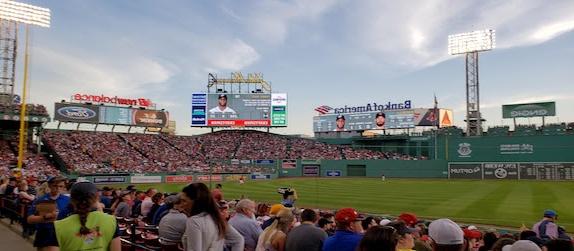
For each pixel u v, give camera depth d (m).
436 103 92.94
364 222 8.92
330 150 90.38
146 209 12.49
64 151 65.75
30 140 66.81
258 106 89.25
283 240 6.92
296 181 68.50
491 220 26.00
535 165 72.38
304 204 35.09
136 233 10.20
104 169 63.66
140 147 77.38
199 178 69.12
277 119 89.31
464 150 79.12
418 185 57.91
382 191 47.69
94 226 4.73
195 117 89.06
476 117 86.81
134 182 63.12
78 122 75.75
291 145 91.19
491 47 84.44
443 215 28.16
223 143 88.75
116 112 79.81
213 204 5.17
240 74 90.75
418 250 6.59
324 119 103.00
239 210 7.60
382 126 94.81
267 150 87.94
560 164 70.81
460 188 51.91
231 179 72.06
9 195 17.58
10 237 13.74
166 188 54.31
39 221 5.81
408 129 94.44
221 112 89.00
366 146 94.19
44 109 60.47
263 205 12.41
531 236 8.48
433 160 79.38
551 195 41.56
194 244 4.89
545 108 83.25
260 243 7.11
